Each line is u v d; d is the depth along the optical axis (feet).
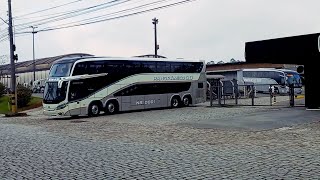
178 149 39.83
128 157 35.60
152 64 107.76
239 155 34.99
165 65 110.42
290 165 29.55
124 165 31.63
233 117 73.05
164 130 58.49
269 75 179.01
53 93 93.09
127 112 104.17
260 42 77.56
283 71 176.76
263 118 68.54
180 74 113.29
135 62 104.42
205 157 34.50
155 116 86.43
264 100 128.26
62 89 92.17
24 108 146.41
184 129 58.65
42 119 97.04
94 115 96.22
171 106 111.04
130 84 102.78
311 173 26.58
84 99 94.43
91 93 95.66
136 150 39.86
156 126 64.95
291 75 174.50
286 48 74.43
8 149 43.04
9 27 116.16
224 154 35.83
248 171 27.86
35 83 232.73
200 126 61.57
